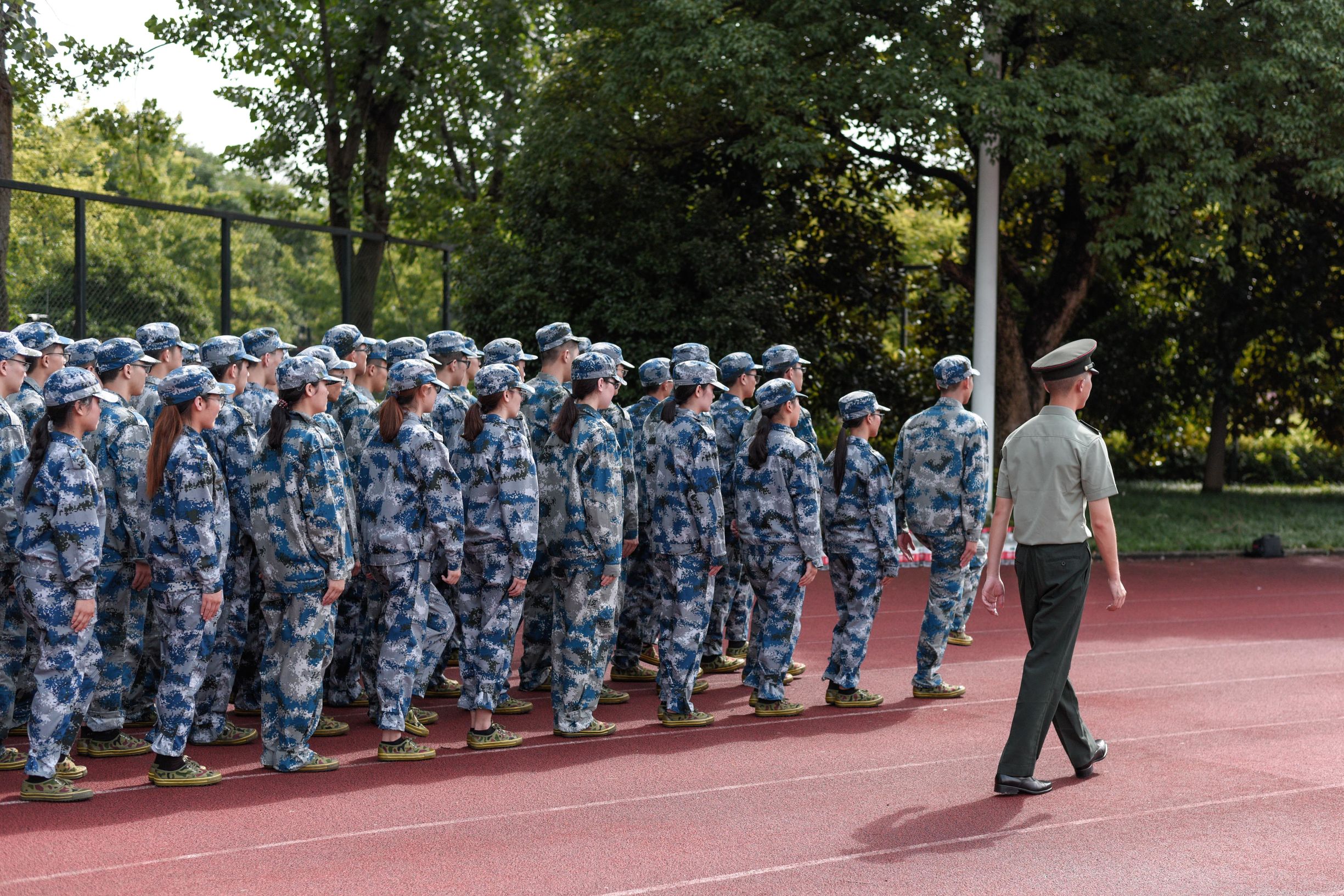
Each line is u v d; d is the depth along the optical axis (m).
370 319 16.02
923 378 26.06
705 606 7.61
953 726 7.62
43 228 12.46
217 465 6.76
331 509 6.36
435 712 7.93
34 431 5.93
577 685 7.31
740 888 4.81
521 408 8.17
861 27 17.17
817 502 7.70
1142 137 16.05
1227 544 18.05
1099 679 9.06
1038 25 17.50
